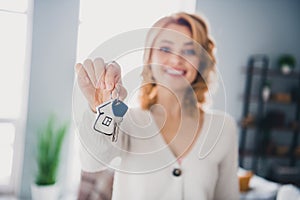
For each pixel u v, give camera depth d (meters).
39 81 1.62
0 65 1.62
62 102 1.64
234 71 2.32
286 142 2.48
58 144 1.54
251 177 1.42
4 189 1.69
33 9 1.58
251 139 2.41
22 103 1.66
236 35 2.29
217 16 2.23
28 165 1.66
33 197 1.55
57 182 1.58
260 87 2.38
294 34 2.42
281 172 2.22
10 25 1.61
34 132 1.64
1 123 1.66
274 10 2.36
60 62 1.63
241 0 2.29
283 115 2.37
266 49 2.37
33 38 1.60
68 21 1.62
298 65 2.44
